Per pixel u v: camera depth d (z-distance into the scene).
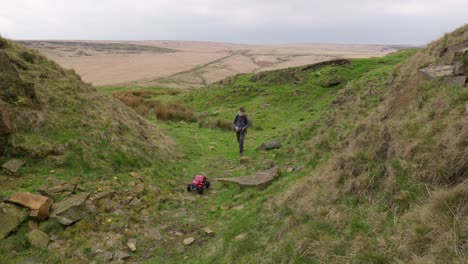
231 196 9.82
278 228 6.35
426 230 4.37
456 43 12.05
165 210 9.00
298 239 5.52
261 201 8.34
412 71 13.70
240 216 7.97
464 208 4.36
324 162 8.87
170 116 26.45
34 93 11.28
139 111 26.73
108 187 9.34
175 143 16.81
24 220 6.93
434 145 5.75
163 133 17.84
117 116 14.68
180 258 6.68
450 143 5.54
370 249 4.64
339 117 14.51
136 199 9.06
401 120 7.65
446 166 5.32
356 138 8.77
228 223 7.91
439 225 4.33
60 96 12.88
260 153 15.26
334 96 27.02
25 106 10.70
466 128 5.48
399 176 5.82
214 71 107.19
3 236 6.45
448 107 6.59
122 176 10.48
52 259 6.27
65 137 10.80
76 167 9.94
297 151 12.66
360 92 18.11
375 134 7.70
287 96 32.19
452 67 9.48
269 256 5.55
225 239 6.87
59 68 15.48
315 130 15.02
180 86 72.94
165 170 12.34
